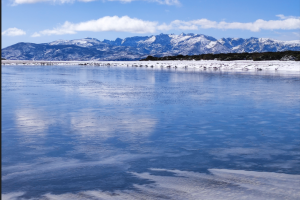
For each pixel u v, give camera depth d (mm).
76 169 6449
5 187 5488
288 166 6602
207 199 4926
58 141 8781
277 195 5055
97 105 15797
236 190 5277
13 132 9859
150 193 5195
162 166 6641
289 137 9203
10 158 7203
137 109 14484
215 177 5938
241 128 10406
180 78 36969
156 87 25719
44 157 7297
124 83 30141
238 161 6965
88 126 10758
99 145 8367
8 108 14742
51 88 24938
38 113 13352
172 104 16094
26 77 40219
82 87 25875
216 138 9109
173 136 9352
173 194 5137
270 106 15172
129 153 7625
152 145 8359
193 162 6902
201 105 15672
